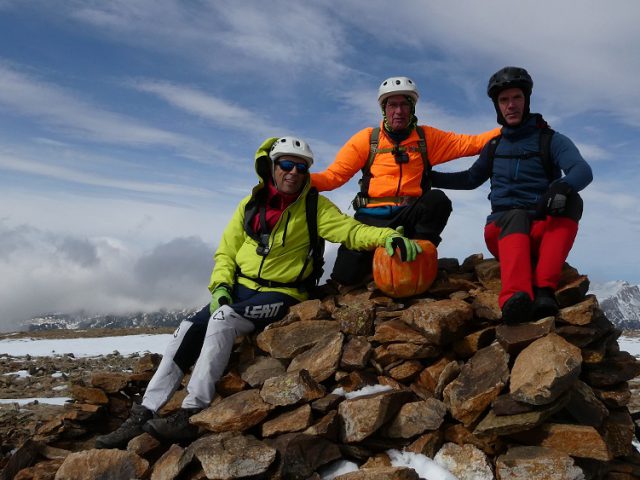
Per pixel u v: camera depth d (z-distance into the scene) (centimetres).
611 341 451
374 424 387
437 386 414
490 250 492
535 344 384
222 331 462
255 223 503
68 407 550
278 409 419
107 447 455
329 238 497
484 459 372
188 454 399
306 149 486
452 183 540
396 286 470
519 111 455
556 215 412
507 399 371
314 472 381
